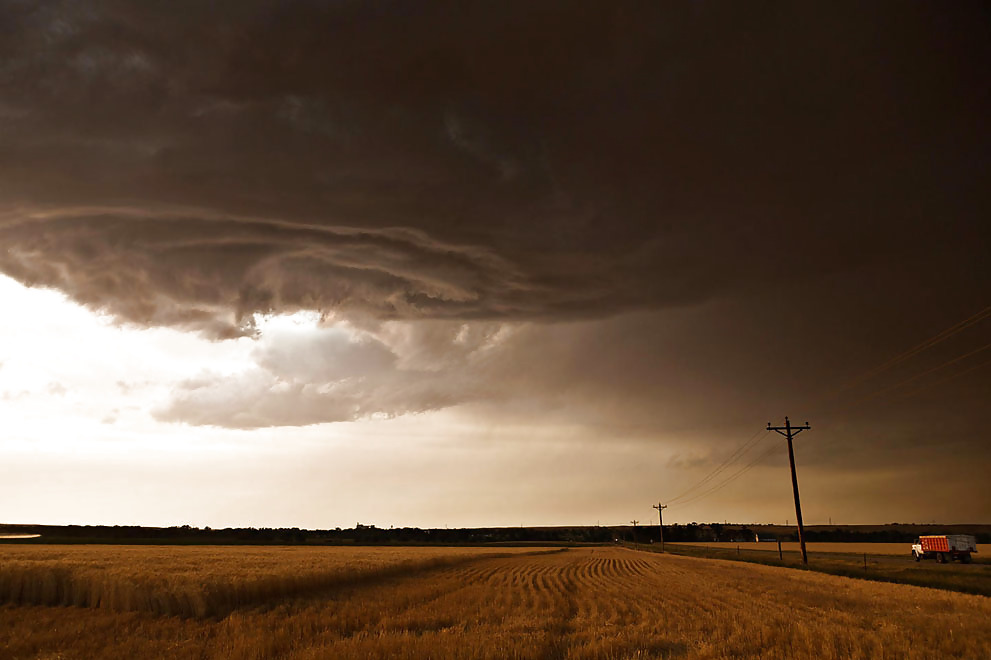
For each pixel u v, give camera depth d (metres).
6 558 41.81
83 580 28.77
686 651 18.80
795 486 63.25
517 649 17.86
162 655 18.44
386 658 16.83
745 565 72.06
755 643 19.27
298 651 18.02
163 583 28.58
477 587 40.50
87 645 20.02
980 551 116.31
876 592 37.41
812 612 27.89
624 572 58.94
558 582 46.03
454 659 16.66
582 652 17.92
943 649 18.83
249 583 30.55
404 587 40.12
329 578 38.19
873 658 16.98
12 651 19.16
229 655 17.97
